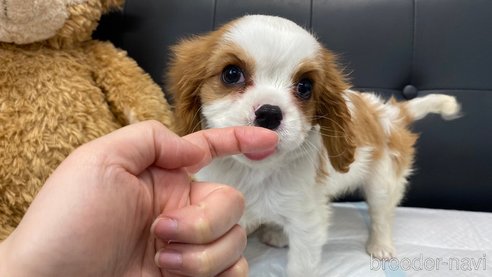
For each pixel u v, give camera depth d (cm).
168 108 39
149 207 18
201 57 29
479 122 42
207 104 27
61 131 34
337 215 41
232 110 25
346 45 42
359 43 42
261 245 37
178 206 18
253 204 31
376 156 37
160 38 43
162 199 18
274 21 27
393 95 43
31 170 33
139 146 17
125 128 18
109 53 39
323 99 30
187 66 29
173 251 17
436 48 42
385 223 37
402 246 36
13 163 33
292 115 25
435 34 42
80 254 16
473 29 41
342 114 30
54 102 34
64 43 37
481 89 41
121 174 17
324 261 34
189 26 43
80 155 17
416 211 41
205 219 16
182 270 17
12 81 34
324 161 32
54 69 35
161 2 43
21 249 16
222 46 27
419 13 42
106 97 38
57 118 34
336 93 30
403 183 40
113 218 17
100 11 37
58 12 34
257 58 26
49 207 16
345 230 39
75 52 37
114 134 18
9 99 33
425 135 43
